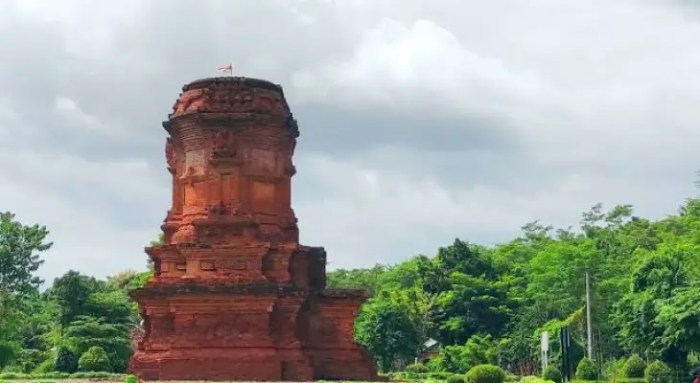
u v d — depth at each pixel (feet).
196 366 174.60
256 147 188.96
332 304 191.31
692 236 367.45
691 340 202.59
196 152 188.75
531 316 355.77
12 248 295.48
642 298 223.92
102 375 209.26
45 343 323.16
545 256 369.09
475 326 368.07
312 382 170.19
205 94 188.55
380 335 355.36
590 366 231.50
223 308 177.17
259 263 180.96
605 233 426.10
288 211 193.57
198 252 180.96
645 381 205.05
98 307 290.56
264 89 190.70
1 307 286.05
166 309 180.55
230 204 184.55
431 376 257.34
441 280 388.78
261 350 174.91
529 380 190.29
